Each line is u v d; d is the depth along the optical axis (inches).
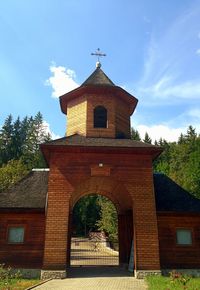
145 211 738.8
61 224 712.4
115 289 546.0
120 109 895.7
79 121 869.2
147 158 775.7
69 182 742.5
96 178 757.3
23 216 761.6
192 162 1824.6
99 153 768.3
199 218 791.1
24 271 714.2
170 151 3319.4
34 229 751.1
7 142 3144.7
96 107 867.4
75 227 2719.0
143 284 602.5
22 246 737.6
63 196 732.7
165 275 724.7
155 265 699.4
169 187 880.9
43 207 761.0
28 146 3260.3
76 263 1023.6
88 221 2691.9
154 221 733.3
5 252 731.4
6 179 1690.5
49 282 626.8
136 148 766.5
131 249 851.4
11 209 756.0
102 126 858.8
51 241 699.4
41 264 722.8
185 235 775.1
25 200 790.5
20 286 569.3
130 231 881.5
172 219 784.3
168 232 771.4
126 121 909.2
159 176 928.3
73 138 814.5
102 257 1270.9
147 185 756.6
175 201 821.2
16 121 3309.5
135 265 697.0
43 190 836.6
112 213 1552.7
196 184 1679.4
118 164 764.6
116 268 853.8
